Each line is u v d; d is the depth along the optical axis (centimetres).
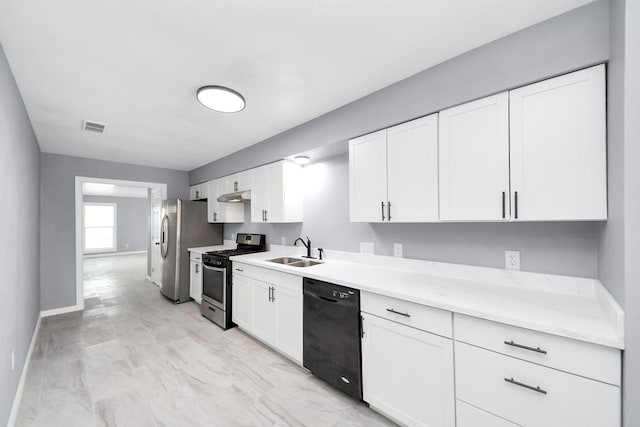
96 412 174
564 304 133
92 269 687
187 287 419
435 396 142
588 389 102
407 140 185
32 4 116
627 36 96
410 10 125
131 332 300
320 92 204
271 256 318
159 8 121
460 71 159
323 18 129
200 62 164
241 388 199
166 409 177
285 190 296
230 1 118
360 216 214
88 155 386
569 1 120
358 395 177
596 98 119
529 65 135
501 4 122
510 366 119
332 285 195
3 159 152
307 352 214
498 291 158
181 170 503
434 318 142
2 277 152
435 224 207
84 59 159
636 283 94
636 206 94
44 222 357
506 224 173
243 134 299
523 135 137
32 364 232
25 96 204
